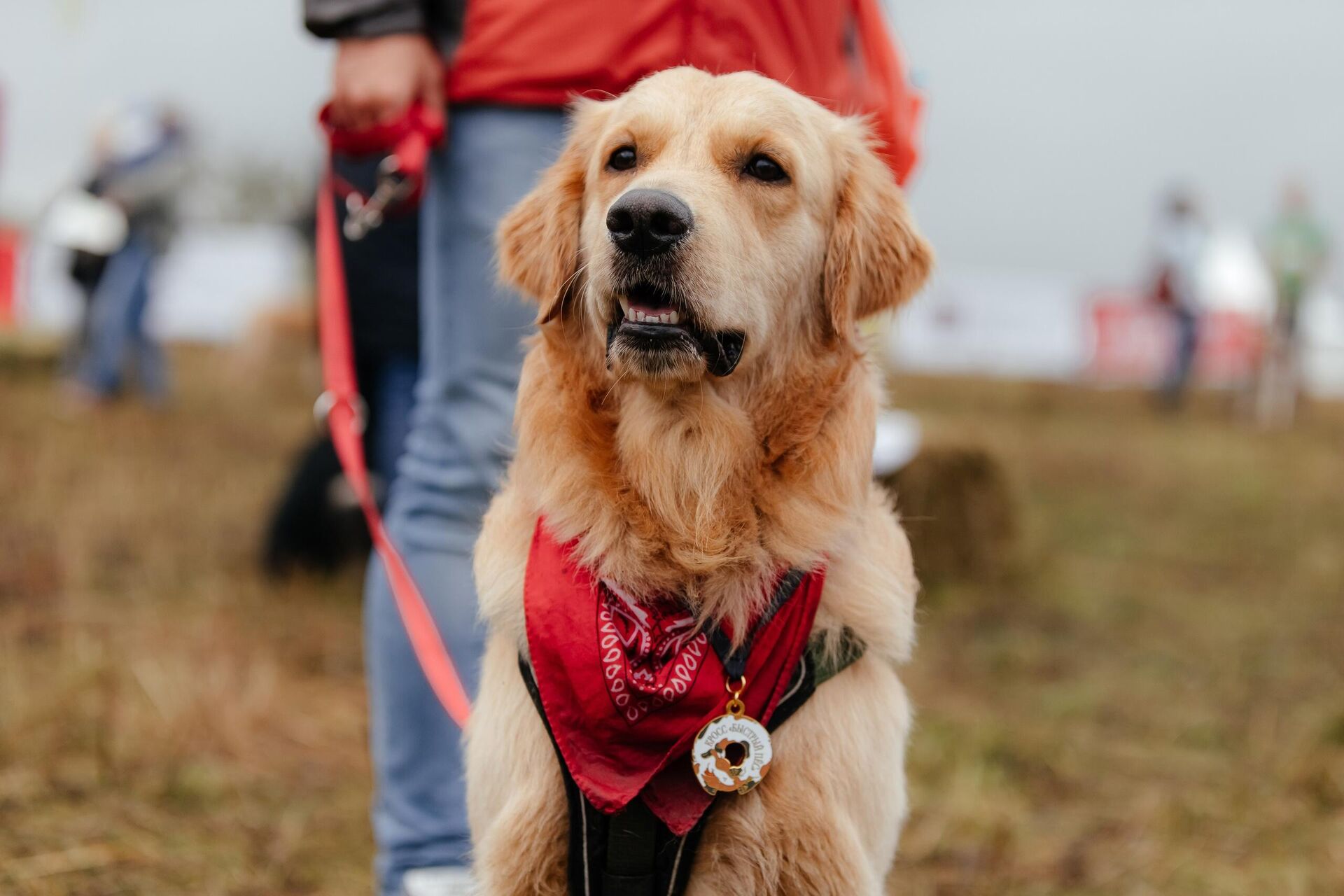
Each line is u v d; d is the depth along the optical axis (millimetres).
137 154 11406
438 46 3021
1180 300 17234
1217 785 4402
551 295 2713
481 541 2676
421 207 4164
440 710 3066
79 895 3258
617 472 2564
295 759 4250
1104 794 4320
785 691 2361
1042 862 3809
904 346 19438
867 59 3355
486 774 2512
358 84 2904
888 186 2910
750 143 2637
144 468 8539
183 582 6113
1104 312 20297
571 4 2895
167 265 17688
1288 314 16938
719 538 2482
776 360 2672
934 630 6238
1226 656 5930
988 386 17922
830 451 2586
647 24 2914
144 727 4266
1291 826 4078
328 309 3348
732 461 2553
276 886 3424
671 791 2342
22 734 4109
